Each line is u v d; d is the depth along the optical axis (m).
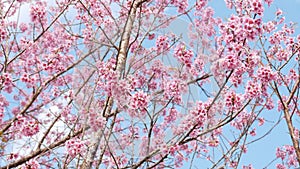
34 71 6.26
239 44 4.16
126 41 4.46
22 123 5.43
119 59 4.31
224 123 4.14
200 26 4.79
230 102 4.43
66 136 5.38
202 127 4.32
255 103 4.68
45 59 6.20
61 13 6.05
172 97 4.32
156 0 5.14
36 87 6.05
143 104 4.08
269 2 5.27
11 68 6.35
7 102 5.85
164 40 4.70
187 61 4.47
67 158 4.54
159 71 4.64
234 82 4.46
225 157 4.41
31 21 6.20
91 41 4.57
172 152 4.14
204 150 4.74
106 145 3.96
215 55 4.38
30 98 5.92
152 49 4.76
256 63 4.42
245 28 4.10
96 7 6.10
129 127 4.35
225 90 4.48
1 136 5.40
